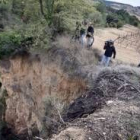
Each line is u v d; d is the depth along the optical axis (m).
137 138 9.60
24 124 22.14
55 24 23.41
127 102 11.92
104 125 9.74
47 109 17.67
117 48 26.36
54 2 23.75
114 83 13.95
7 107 22.98
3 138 22.53
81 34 22.22
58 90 20.28
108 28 35.66
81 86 19.00
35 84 22.00
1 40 23.64
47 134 14.52
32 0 24.62
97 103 12.36
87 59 20.27
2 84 23.31
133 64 20.45
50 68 21.25
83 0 24.00
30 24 24.64
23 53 22.86
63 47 21.53
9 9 29.62
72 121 10.56
